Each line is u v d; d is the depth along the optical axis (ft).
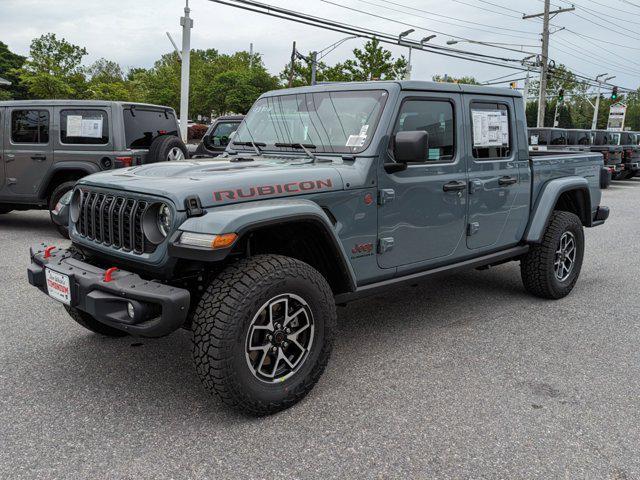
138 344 13.37
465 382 11.69
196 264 10.16
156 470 8.52
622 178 73.97
